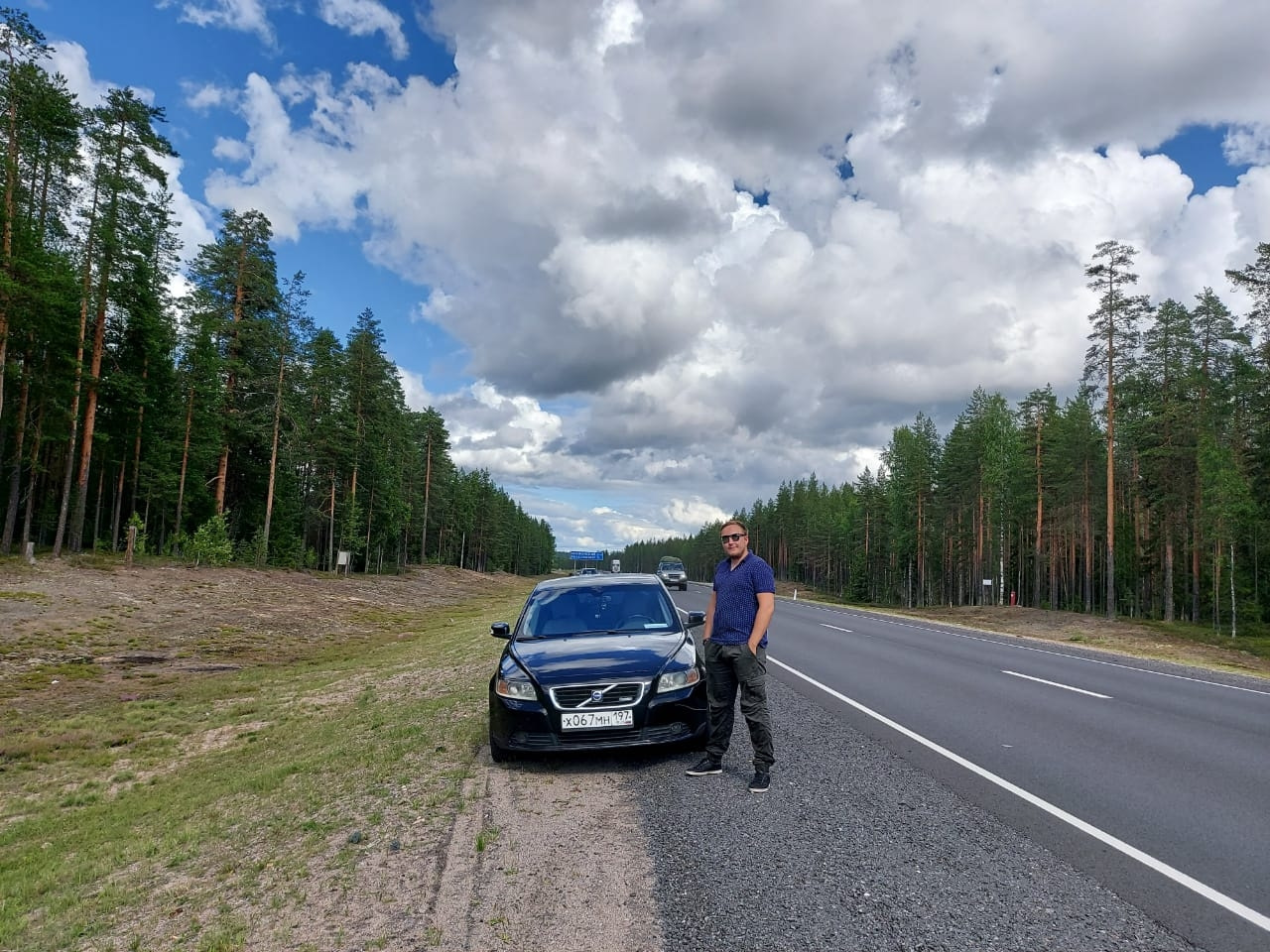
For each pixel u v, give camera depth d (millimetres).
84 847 6438
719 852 4277
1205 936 3297
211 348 40781
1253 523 37625
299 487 54688
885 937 3273
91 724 13000
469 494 100312
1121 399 35125
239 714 13211
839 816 4891
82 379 32188
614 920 3477
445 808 5285
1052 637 30438
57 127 29969
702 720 6293
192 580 32688
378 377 55750
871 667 12898
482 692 10578
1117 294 34000
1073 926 3381
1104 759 6520
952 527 59469
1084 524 49594
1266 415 35219
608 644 6742
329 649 24500
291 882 4281
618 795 5438
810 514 101938
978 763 6328
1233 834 4617
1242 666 21547
